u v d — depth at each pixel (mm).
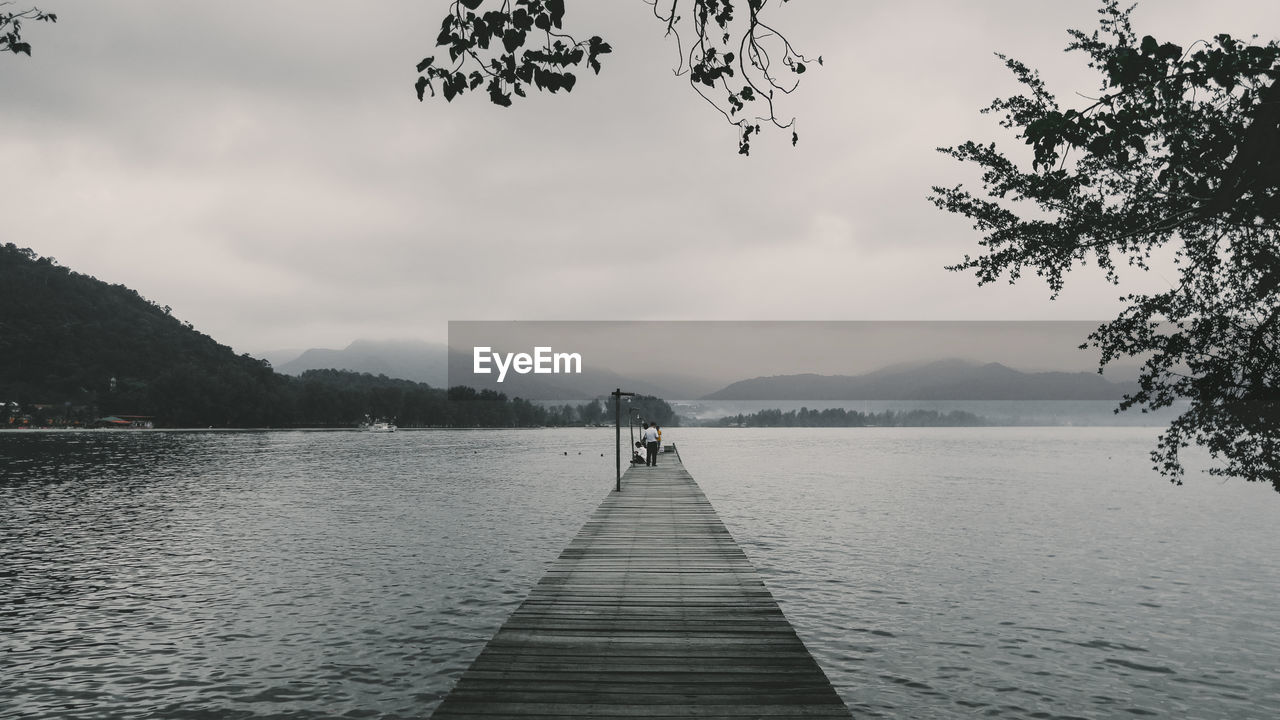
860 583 19641
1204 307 5449
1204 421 5223
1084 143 4688
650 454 36281
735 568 12234
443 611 16484
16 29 5125
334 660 13250
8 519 33000
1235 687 12438
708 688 6664
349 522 31562
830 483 54188
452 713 6102
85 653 13602
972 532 29297
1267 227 5105
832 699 6406
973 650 14148
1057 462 86938
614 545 14523
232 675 12508
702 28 5023
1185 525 31781
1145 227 5402
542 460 86062
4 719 10766
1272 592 19062
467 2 4543
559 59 4754
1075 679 12734
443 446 133125
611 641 8102
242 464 76062
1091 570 21828
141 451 101562
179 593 18266
